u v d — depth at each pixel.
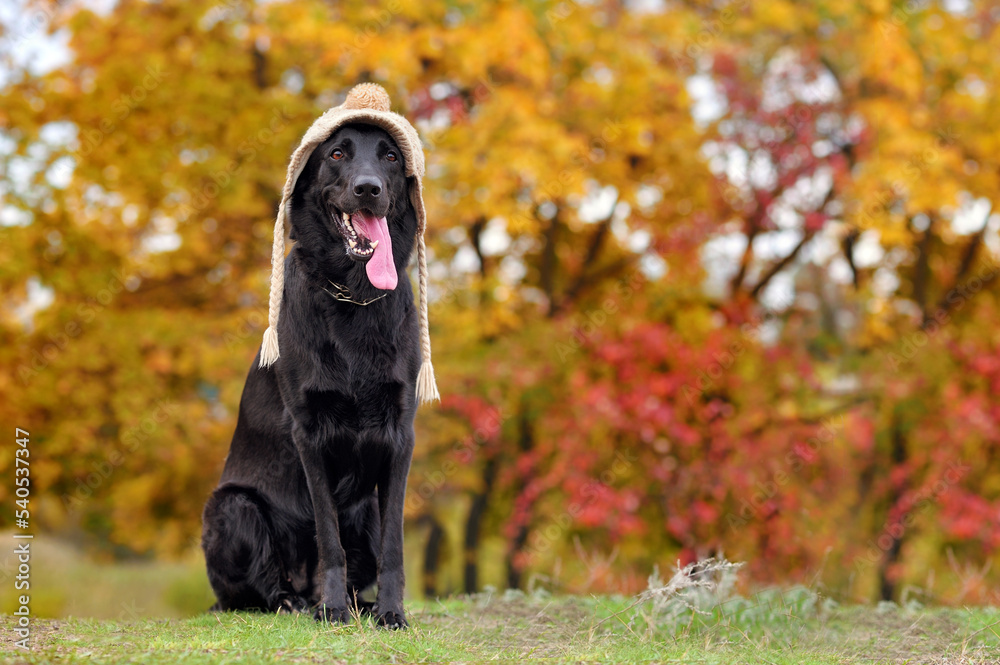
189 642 3.89
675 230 13.31
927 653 4.69
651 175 13.54
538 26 12.46
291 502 5.07
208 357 12.05
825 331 14.66
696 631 5.05
